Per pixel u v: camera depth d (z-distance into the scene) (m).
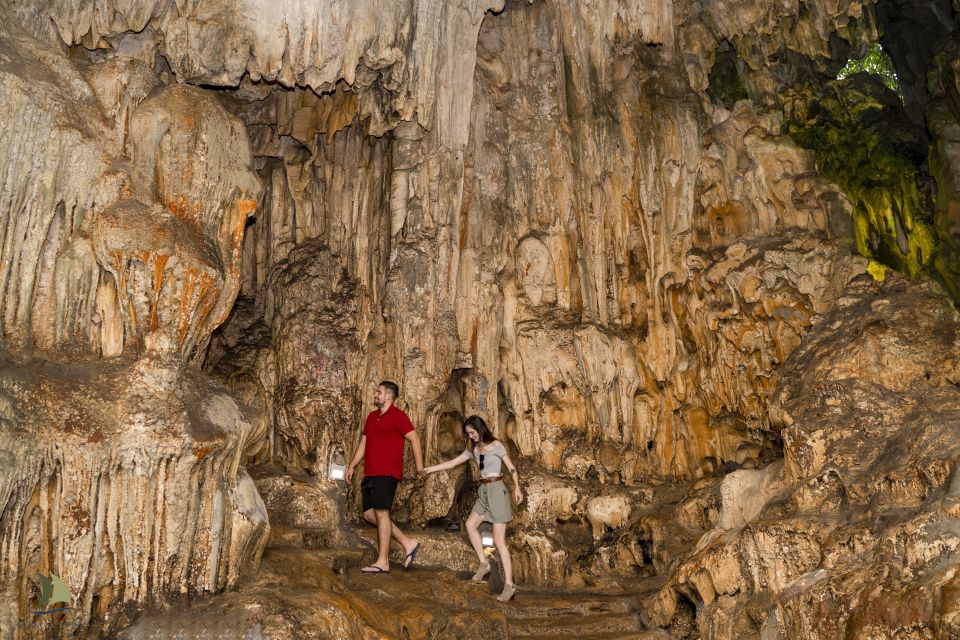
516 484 7.09
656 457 9.20
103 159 5.57
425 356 8.52
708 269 9.20
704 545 7.17
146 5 6.28
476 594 6.66
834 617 5.33
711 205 9.49
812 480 6.40
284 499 7.26
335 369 8.12
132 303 5.40
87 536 4.88
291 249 8.68
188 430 5.14
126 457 4.98
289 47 6.97
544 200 9.30
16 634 4.61
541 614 6.82
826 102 10.13
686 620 6.75
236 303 8.59
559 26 9.24
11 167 5.21
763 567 6.15
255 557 5.60
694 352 9.25
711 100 9.95
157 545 5.04
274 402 8.15
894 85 10.32
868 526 5.69
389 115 8.16
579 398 8.99
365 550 7.07
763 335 8.76
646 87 9.52
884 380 6.99
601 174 9.33
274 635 4.73
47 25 5.88
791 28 9.84
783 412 7.14
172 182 5.77
